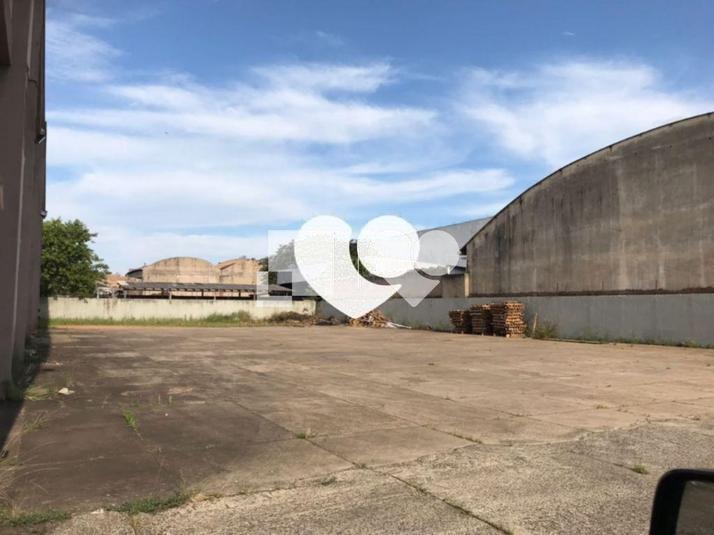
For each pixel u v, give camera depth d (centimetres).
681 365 1474
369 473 538
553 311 2566
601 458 597
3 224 883
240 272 7525
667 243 2155
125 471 529
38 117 1542
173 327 3512
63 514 421
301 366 1407
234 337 2538
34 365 1331
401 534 401
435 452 612
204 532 400
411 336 2695
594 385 1113
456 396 971
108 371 1252
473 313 2853
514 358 1642
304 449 618
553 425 751
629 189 2305
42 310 3781
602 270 2395
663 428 738
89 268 4700
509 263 2869
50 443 623
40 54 1405
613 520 429
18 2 916
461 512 444
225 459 575
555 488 502
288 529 407
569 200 2559
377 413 816
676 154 2141
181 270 7219
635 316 2225
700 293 2020
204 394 964
